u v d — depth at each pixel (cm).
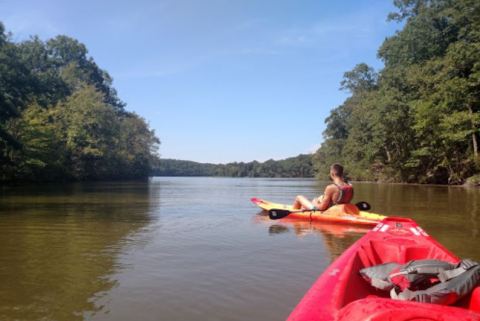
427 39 3778
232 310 340
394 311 204
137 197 1762
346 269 329
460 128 2961
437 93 3098
